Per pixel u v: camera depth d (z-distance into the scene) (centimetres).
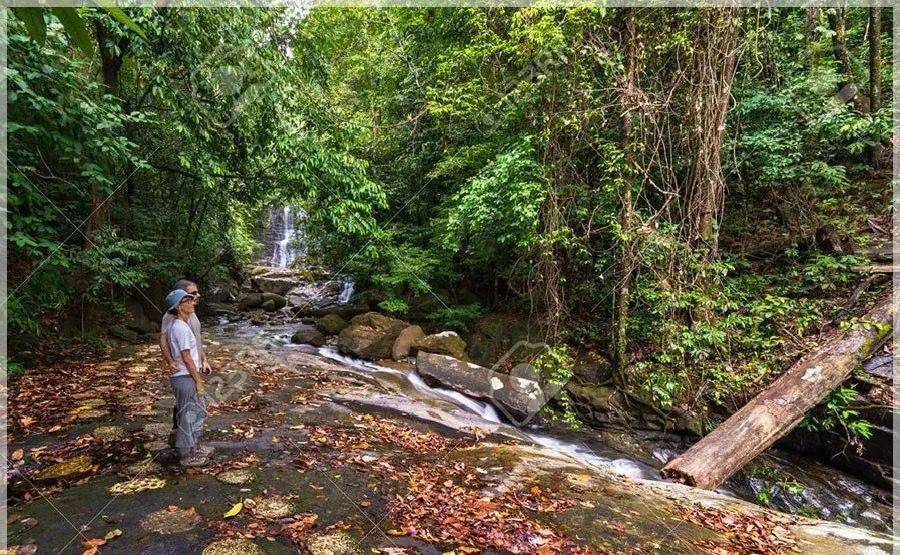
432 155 968
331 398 530
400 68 984
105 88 661
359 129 829
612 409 593
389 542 252
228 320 1105
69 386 477
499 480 351
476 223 652
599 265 630
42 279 481
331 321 966
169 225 977
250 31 667
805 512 438
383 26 1008
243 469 325
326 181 782
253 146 734
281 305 1283
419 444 420
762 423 457
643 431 568
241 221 1402
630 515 313
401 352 809
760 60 680
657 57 599
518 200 599
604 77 606
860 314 548
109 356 608
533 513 302
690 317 592
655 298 578
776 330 580
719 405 546
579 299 712
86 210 648
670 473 432
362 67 1038
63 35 441
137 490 288
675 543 282
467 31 779
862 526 416
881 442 451
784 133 659
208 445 361
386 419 479
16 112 394
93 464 321
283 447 371
